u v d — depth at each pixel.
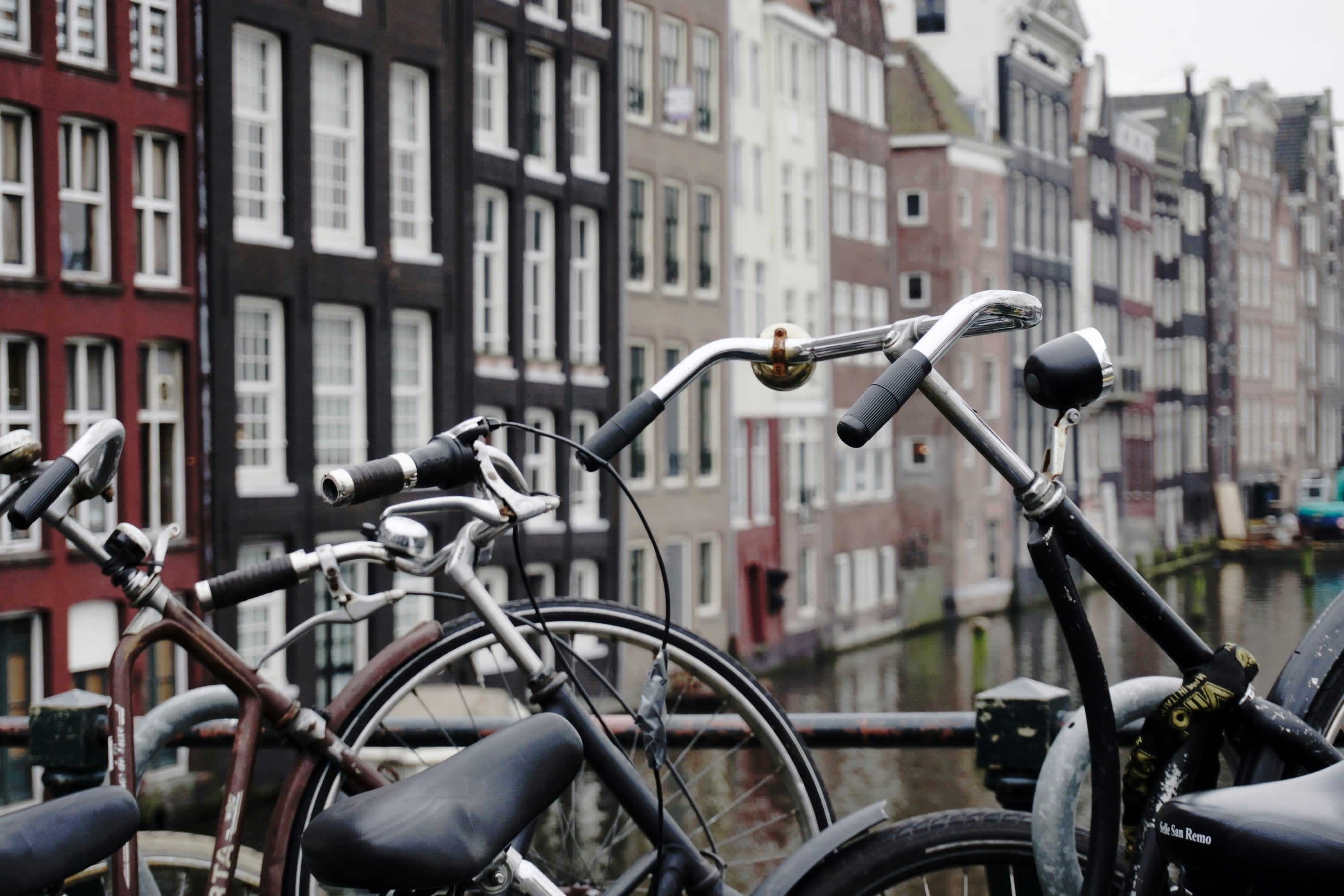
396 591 2.47
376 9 24.94
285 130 23.38
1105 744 2.17
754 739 2.73
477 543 2.38
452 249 26.47
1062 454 2.17
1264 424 77.44
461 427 2.26
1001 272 51.97
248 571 2.42
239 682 2.45
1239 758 2.19
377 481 2.15
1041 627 49.31
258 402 23.05
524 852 2.42
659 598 33.25
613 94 31.20
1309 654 2.28
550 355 29.38
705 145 35.06
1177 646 2.17
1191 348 69.50
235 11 22.44
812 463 41.06
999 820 2.31
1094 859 2.16
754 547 37.97
